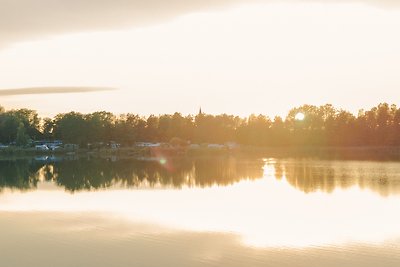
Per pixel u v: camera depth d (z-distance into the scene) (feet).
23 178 332.60
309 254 125.08
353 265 115.65
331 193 230.89
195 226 158.51
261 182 280.51
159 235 145.79
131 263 119.24
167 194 235.20
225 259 121.29
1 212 187.73
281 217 173.27
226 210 188.24
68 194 240.53
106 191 250.37
